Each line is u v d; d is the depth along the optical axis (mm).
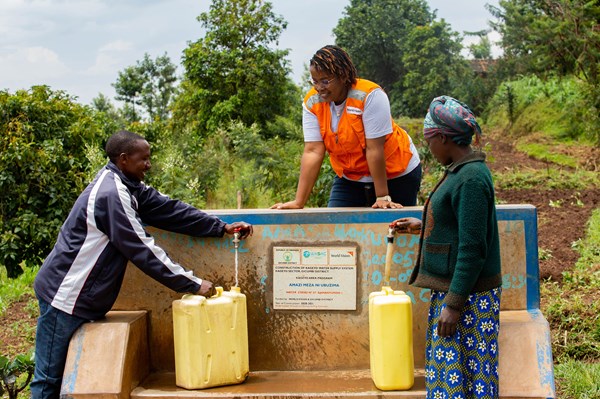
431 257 3697
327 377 4305
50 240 7922
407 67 46719
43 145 8375
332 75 4492
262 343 4480
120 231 3988
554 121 24312
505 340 3906
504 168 18219
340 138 4715
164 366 4508
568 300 6926
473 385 3609
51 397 4098
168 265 4043
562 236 10102
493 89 41469
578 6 22219
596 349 5664
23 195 7828
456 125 3598
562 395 4922
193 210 4383
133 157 4230
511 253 4281
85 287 4051
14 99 8844
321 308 4422
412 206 4938
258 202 13562
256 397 3938
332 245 4395
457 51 45750
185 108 31281
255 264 4461
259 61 29578
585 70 21500
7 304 8312
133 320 4184
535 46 24188
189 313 4059
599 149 18812
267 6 30344
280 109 30125
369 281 4387
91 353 3988
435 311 3746
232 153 18547
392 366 3945
